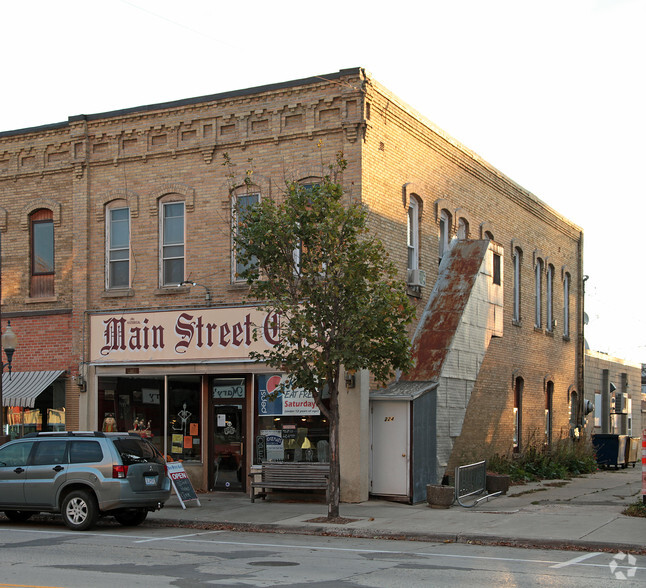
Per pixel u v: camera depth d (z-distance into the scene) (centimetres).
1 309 2253
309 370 1574
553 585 963
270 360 1596
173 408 2078
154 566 1098
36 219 2305
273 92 1998
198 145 2073
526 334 2880
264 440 1972
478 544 1351
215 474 2039
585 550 1284
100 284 2175
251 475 1900
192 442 2055
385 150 2005
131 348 2117
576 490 2208
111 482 1470
